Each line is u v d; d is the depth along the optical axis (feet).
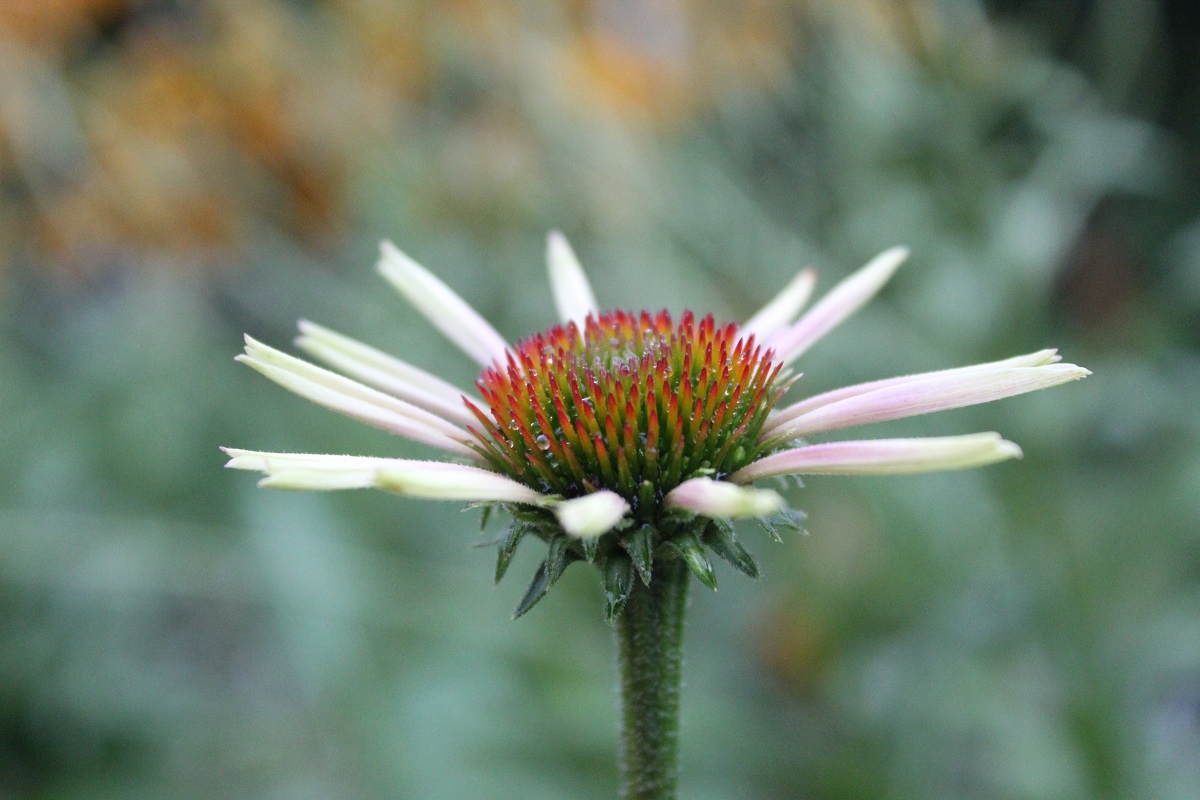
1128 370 1.51
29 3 1.84
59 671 1.62
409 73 1.90
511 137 1.81
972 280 1.31
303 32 1.94
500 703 1.34
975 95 1.32
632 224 1.70
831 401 0.86
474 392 1.67
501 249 1.82
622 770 0.87
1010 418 1.33
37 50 1.88
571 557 0.83
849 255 1.56
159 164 1.90
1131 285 1.92
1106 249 1.94
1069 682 1.23
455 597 1.42
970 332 1.31
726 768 1.27
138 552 1.53
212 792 1.50
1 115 1.85
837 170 1.56
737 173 1.77
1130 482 1.48
